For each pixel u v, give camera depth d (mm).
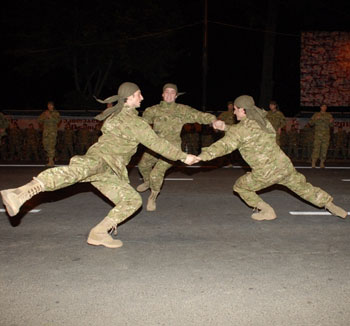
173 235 5852
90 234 5219
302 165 13664
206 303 3865
